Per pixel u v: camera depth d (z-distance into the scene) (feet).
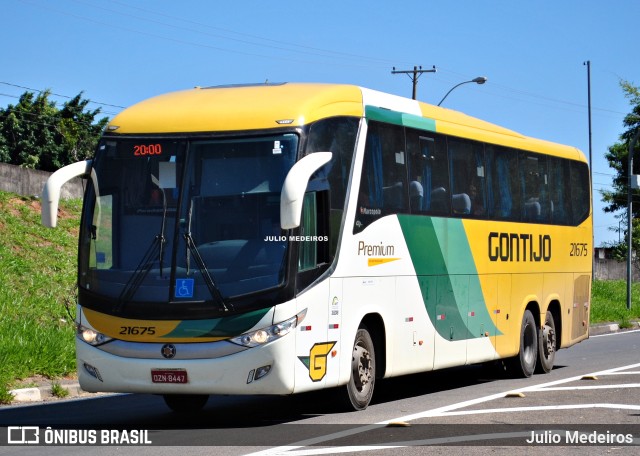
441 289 47.14
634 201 208.13
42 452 30.91
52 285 73.00
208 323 34.71
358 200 40.01
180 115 37.27
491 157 53.31
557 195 61.87
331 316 37.81
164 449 30.89
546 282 59.57
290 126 36.29
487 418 37.04
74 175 37.70
